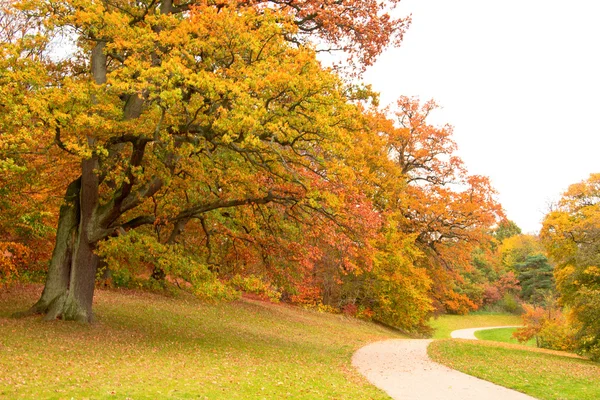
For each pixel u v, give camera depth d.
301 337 22.23
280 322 25.92
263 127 12.59
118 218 16.62
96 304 19.56
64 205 16.09
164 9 16.58
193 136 13.55
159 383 9.62
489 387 12.93
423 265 37.31
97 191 15.52
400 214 33.50
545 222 26.94
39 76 12.55
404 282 33.09
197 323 20.30
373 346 21.88
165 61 13.31
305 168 15.41
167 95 11.32
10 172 13.77
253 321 24.27
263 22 13.43
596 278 24.66
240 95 11.90
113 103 14.61
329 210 15.84
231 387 10.09
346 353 18.56
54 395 8.00
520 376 14.95
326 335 24.58
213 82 12.07
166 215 15.94
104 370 10.37
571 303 25.62
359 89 14.86
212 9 13.11
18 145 12.43
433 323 60.19
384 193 30.86
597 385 14.16
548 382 14.18
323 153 15.51
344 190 15.41
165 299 24.45
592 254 23.17
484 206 34.31
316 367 14.30
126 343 14.08
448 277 38.16
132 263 16.81
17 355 10.71
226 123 12.05
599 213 25.39
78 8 13.57
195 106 13.30
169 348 14.36
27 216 17.09
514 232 97.19
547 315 40.06
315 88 12.73
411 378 13.69
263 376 11.80
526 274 74.19
